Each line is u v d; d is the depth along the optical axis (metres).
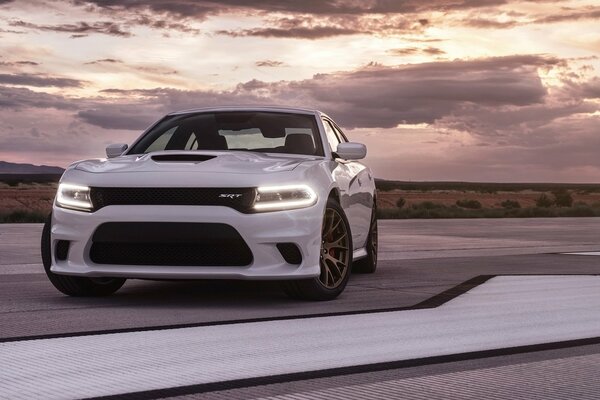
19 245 12.28
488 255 11.13
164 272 5.80
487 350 4.27
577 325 5.10
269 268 5.83
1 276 7.99
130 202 5.89
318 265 6.04
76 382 3.49
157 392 3.33
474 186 171.62
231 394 3.30
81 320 5.21
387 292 6.85
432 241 14.27
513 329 4.93
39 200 76.56
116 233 5.85
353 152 7.01
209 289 7.00
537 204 75.44
